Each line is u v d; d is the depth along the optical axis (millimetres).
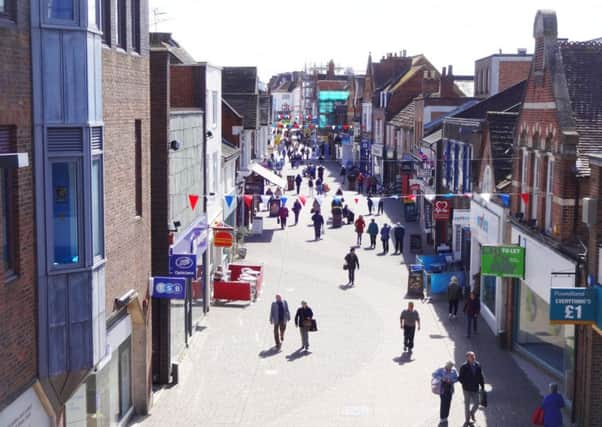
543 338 21359
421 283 29703
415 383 20109
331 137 96938
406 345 22750
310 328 22891
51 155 11820
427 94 50531
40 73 11555
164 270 19969
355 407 18375
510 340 23156
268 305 28250
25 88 11266
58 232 12180
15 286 11078
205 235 26500
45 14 11555
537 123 21656
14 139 11016
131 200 16281
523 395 19188
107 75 14172
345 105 100750
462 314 27297
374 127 69250
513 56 45781
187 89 26656
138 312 17078
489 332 25109
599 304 16156
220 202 31688
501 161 26000
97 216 12969
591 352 16906
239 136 44406
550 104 20641
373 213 50781
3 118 10531
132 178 16312
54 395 12414
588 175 19141
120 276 15453
